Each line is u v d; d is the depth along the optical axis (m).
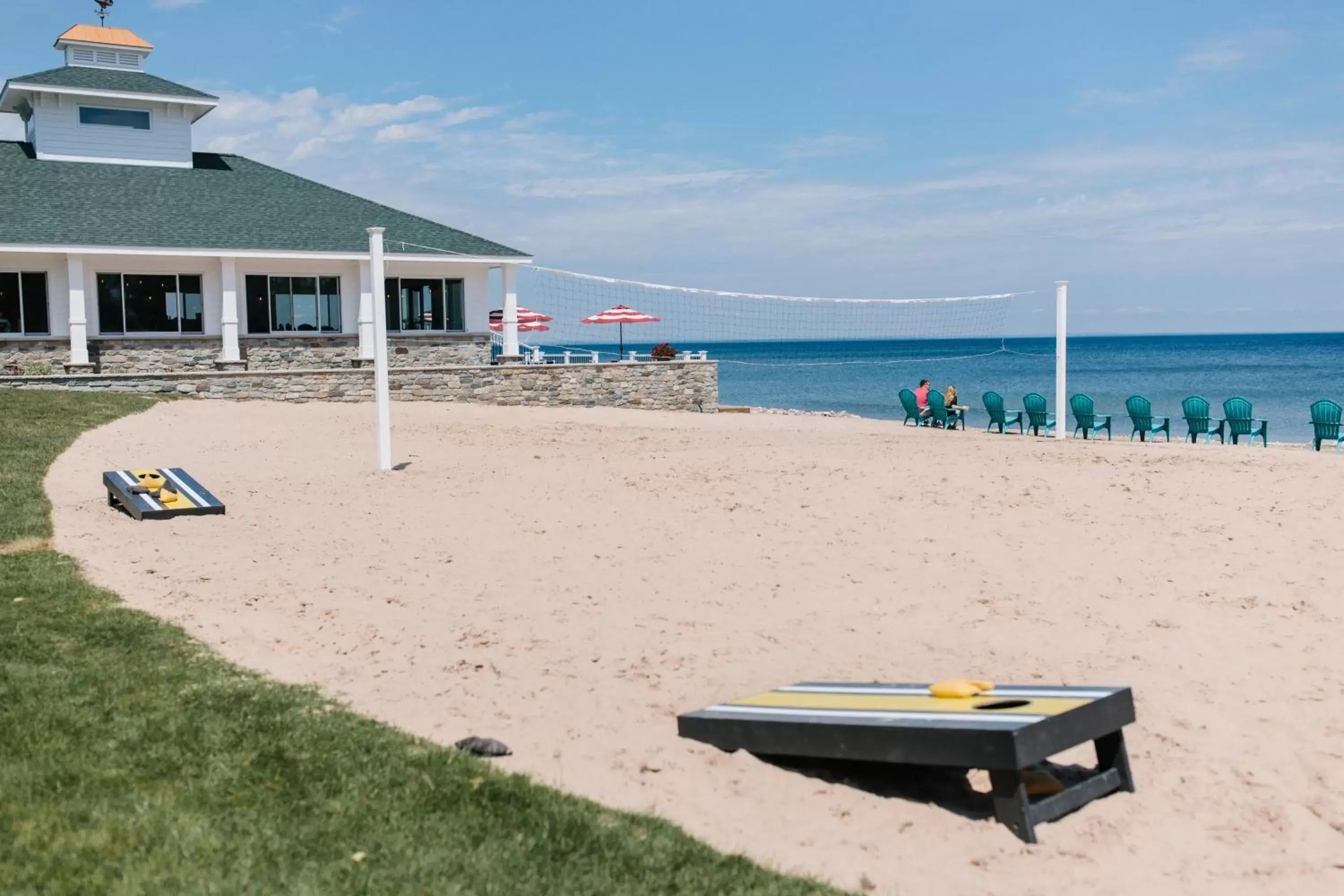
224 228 28.28
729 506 12.26
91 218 27.00
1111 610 8.18
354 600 8.42
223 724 5.50
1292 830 4.89
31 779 4.69
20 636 6.85
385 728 5.62
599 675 6.75
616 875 4.20
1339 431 19.88
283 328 28.86
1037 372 80.94
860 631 7.73
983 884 4.38
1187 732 5.94
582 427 21.50
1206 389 56.53
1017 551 10.00
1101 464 15.22
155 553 9.80
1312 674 6.79
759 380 71.94
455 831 4.46
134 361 26.78
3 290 25.58
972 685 5.48
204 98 31.06
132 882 3.88
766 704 5.78
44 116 29.61
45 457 14.62
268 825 4.42
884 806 5.08
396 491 13.31
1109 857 4.64
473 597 8.57
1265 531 10.48
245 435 18.22
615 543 10.56
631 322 35.62
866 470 14.56
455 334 30.47
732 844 4.62
